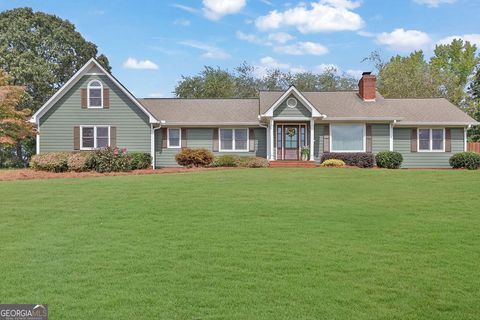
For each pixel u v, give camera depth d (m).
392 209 11.94
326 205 12.41
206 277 6.88
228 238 9.02
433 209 11.95
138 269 7.22
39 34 44.25
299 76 58.03
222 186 15.71
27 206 12.09
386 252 8.19
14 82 41.72
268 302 6.01
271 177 18.41
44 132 27.27
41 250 8.22
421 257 7.91
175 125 28.95
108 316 5.60
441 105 31.36
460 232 9.60
